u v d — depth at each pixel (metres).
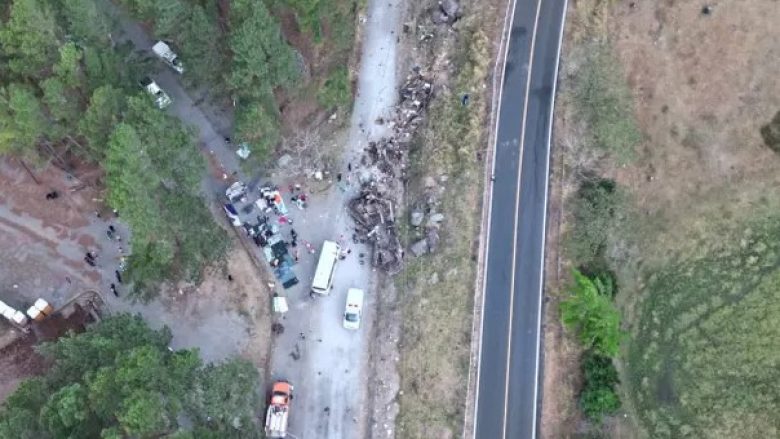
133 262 66.38
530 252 70.44
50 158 72.69
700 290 74.88
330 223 74.94
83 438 55.28
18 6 56.78
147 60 73.06
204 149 76.88
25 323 71.12
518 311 68.88
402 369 69.06
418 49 79.81
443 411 66.94
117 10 72.88
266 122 68.06
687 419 71.06
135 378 54.97
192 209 66.12
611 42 77.44
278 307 71.62
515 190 72.19
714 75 77.62
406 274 71.94
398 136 77.12
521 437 65.81
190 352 59.44
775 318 72.69
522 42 76.25
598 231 71.62
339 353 70.88
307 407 69.44
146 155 59.00
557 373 67.25
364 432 68.44
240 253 73.56
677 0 78.19
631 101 76.81
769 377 71.25
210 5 68.06
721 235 76.06
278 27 66.56
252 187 76.19
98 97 59.31
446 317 69.19
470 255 70.56
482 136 73.94
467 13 78.81
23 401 58.38
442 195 73.38
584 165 73.44
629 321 74.12
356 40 80.25
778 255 75.00
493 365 67.62
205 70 68.50
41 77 63.06
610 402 66.31
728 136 77.31
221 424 60.59
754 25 77.81
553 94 74.62
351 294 71.19
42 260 73.81
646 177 76.19
